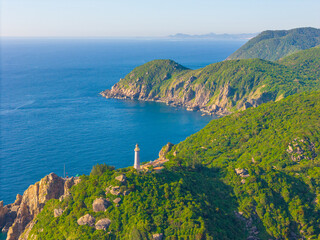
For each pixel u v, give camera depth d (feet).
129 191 356.79
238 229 351.05
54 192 432.25
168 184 372.99
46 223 367.86
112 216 335.67
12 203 490.49
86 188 375.66
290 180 411.95
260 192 391.45
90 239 321.52
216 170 463.42
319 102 632.38
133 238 310.24
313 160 466.70
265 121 620.08
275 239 355.56
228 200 390.63
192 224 318.04
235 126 630.33
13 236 417.08
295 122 576.20
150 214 333.62
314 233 360.28
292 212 374.02
